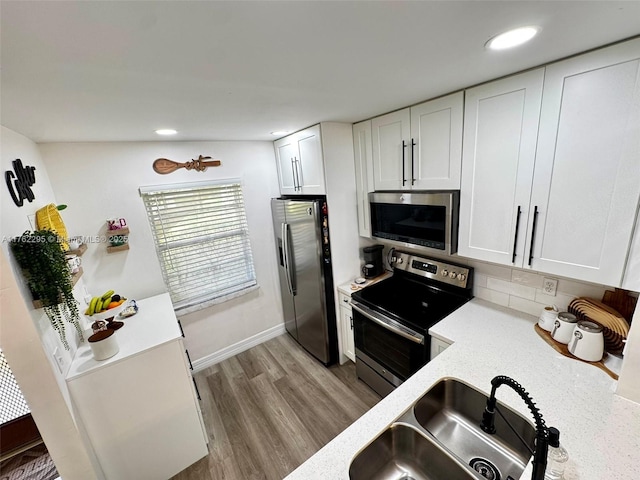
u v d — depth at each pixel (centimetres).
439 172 183
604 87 111
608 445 97
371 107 187
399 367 211
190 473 196
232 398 258
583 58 114
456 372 138
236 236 303
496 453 122
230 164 287
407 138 197
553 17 84
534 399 118
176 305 281
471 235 173
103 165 229
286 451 205
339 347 287
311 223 251
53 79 101
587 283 156
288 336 347
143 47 85
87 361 168
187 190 269
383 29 86
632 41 101
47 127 164
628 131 109
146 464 186
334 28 83
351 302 245
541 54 115
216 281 300
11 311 124
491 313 190
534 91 130
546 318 163
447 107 168
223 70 108
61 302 141
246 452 207
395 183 215
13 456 209
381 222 233
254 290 323
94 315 195
